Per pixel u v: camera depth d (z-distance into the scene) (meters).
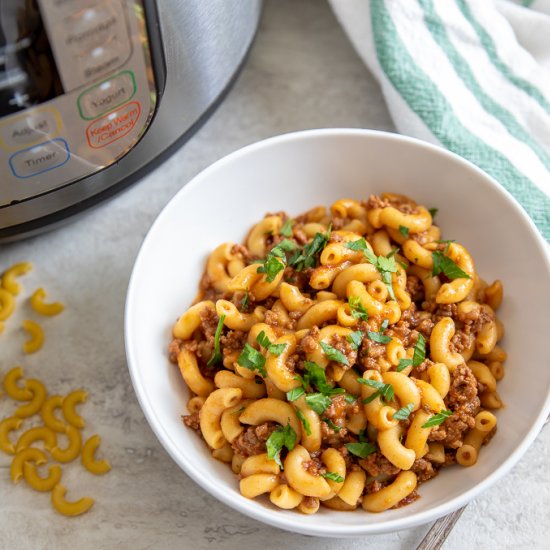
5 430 0.52
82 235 0.57
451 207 0.52
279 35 0.62
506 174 0.54
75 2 0.42
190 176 0.58
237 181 0.52
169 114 0.51
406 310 0.49
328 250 0.49
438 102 0.55
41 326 0.54
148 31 0.45
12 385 0.53
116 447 0.52
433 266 0.50
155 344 0.50
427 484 0.47
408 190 0.53
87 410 0.52
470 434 0.47
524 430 0.46
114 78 0.46
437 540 0.48
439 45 0.56
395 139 0.52
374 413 0.46
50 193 0.49
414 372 0.48
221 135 0.59
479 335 0.49
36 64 0.43
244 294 0.49
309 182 0.54
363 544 0.49
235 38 0.52
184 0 0.46
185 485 0.51
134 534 0.50
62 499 0.50
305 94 0.60
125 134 0.49
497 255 0.51
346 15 0.57
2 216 0.50
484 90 0.56
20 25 0.42
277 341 0.47
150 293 0.50
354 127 0.59
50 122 0.46
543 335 0.49
